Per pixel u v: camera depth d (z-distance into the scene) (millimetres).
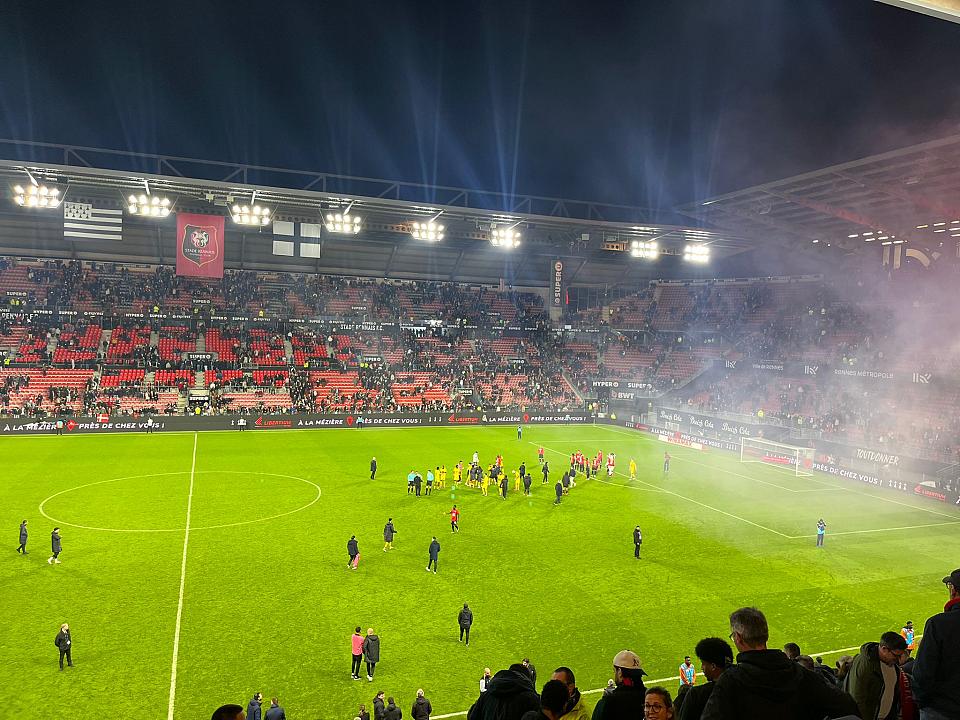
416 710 15844
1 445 52844
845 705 4754
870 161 45406
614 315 94312
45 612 22562
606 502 40281
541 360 86312
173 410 64500
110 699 17453
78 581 25312
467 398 76750
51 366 66125
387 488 41938
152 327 74312
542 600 24781
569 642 21453
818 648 21422
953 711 5551
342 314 82250
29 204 54625
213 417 63469
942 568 29578
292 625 22141
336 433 64625
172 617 22469
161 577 26000
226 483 41938
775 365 74250
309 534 32031
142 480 42062
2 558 27594
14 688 17812
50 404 62094
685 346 87875
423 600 24500
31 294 71438
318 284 83750
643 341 90875
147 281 76688
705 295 92000
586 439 66062
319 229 61531
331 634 21578
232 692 17984
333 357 77562
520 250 83438
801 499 43188
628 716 5844
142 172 53469
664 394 81438
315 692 18156
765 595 25844
